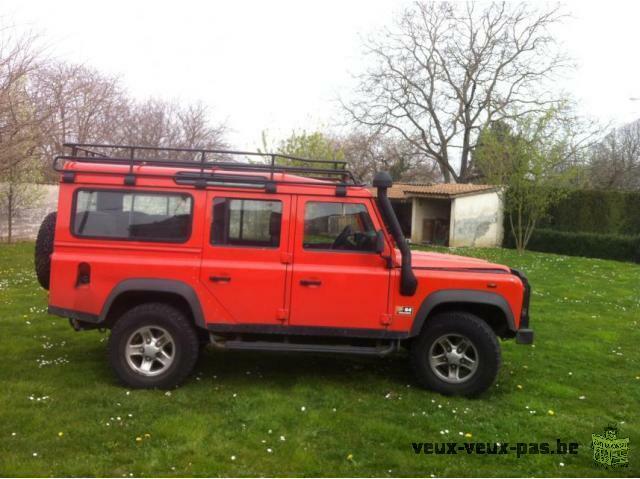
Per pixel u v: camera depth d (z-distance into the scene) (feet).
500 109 112.98
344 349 17.53
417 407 16.66
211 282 17.17
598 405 17.88
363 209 17.58
